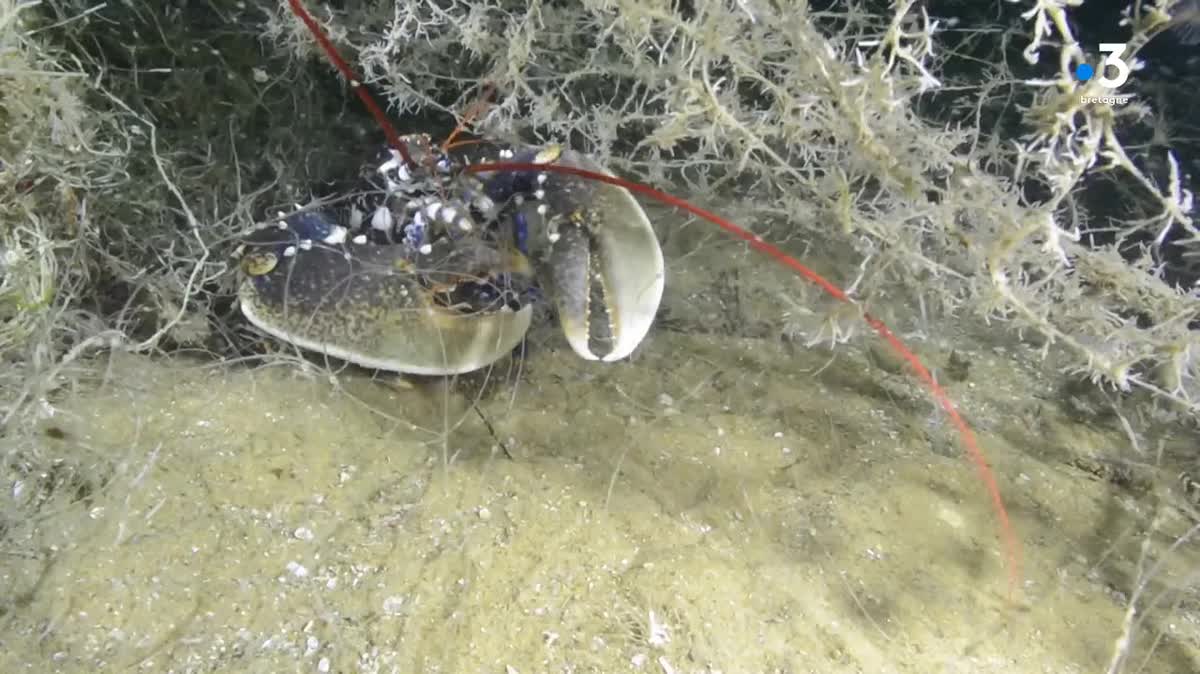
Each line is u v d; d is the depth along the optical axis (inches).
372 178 17.2
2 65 12.6
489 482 13.1
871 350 17.2
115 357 14.7
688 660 10.4
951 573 12.2
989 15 21.2
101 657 9.9
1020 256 13.1
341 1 19.3
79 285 14.9
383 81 20.2
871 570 12.1
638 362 16.6
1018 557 12.6
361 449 13.7
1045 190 17.6
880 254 14.4
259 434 13.6
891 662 10.7
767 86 13.6
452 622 10.7
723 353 17.1
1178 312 13.5
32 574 10.8
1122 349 14.2
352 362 14.9
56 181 14.1
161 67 18.4
